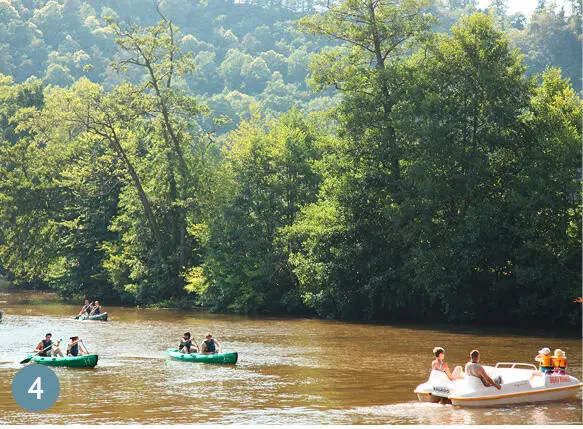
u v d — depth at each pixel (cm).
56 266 7612
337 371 2934
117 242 7194
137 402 2309
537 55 19312
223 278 6081
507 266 4884
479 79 4966
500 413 2131
